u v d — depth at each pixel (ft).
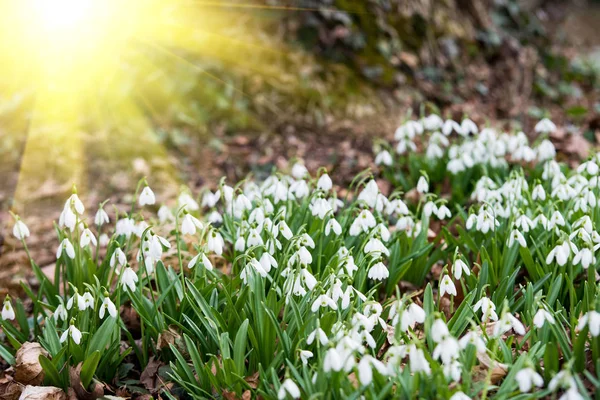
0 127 7.60
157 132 7.43
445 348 3.82
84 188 6.83
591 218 4.74
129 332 4.63
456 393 3.76
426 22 8.61
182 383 4.27
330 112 7.74
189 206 5.09
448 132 5.49
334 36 8.20
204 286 4.55
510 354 4.13
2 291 5.41
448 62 8.65
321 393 3.88
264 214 4.74
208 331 4.36
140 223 4.71
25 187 6.90
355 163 6.64
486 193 5.07
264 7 8.32
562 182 4.86
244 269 4.35
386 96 8.01
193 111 7.64
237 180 6.78
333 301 4.14
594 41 11.26
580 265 4.60
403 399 3.92
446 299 4.80
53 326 4.43
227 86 7.84
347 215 4.91
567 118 7.81
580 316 4.36
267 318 4.26
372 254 4.44
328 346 3.91
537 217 4.66
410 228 4.93
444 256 4.99
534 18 10.11
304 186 4.91
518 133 5.48
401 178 5.91
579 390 3.98
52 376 4.34
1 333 5.01
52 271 5.65
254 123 7.60
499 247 4.93
